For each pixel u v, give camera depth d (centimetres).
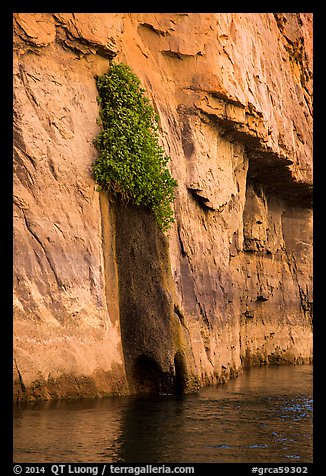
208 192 2044
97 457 969
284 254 3059
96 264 1462
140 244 1554
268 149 2473
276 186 2912
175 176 1911
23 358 1255
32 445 1003
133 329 1508
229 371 2109
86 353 1385
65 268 1386
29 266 1314
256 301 2842
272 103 2564
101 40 1570
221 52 2095
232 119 2147
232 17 2231
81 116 1518
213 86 2047
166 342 1527
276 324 2931
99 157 1528
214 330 2016
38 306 1306
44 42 1441
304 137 2877
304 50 3008
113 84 1598
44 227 1362
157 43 1978
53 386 1310
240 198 2412
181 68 2031
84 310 1406
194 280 1925
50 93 1447
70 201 1441
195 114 2033
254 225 2733
